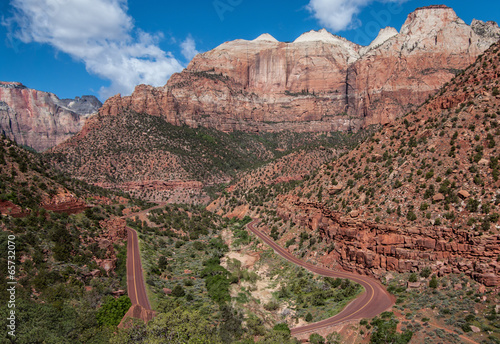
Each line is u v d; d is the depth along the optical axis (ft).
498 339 176.04
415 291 230.07
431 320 200.75
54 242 249.14
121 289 243.60
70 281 221.66
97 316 193.47
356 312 224.12
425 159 301.22
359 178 351.25
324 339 208.95
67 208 305.73
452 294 213.87
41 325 164.35
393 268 255.91
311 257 328.08
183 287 293.23
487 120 286.46
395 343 188.75
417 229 252.83
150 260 327.67
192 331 166.81
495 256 214.07
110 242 296.71
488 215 230.07
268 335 203.41
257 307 260.62
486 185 246.88
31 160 356.79
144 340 162.61
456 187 260.62
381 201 297.33
